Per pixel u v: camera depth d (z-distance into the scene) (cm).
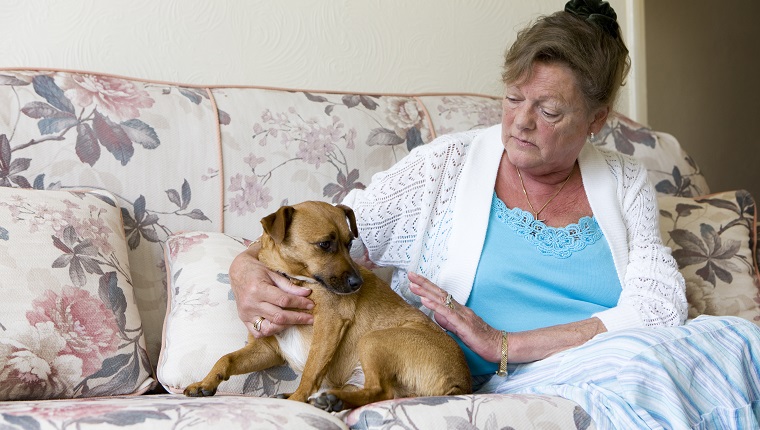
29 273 200
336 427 150
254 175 261
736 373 178
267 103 273
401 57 339
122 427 137
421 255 231
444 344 200
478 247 220
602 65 208
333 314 206
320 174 270
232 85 287
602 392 173
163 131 252
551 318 219
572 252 221
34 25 273
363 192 241
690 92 607
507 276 219
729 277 285
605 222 227
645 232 233
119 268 220
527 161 214
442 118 302
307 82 320
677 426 164
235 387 206
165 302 243
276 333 210
